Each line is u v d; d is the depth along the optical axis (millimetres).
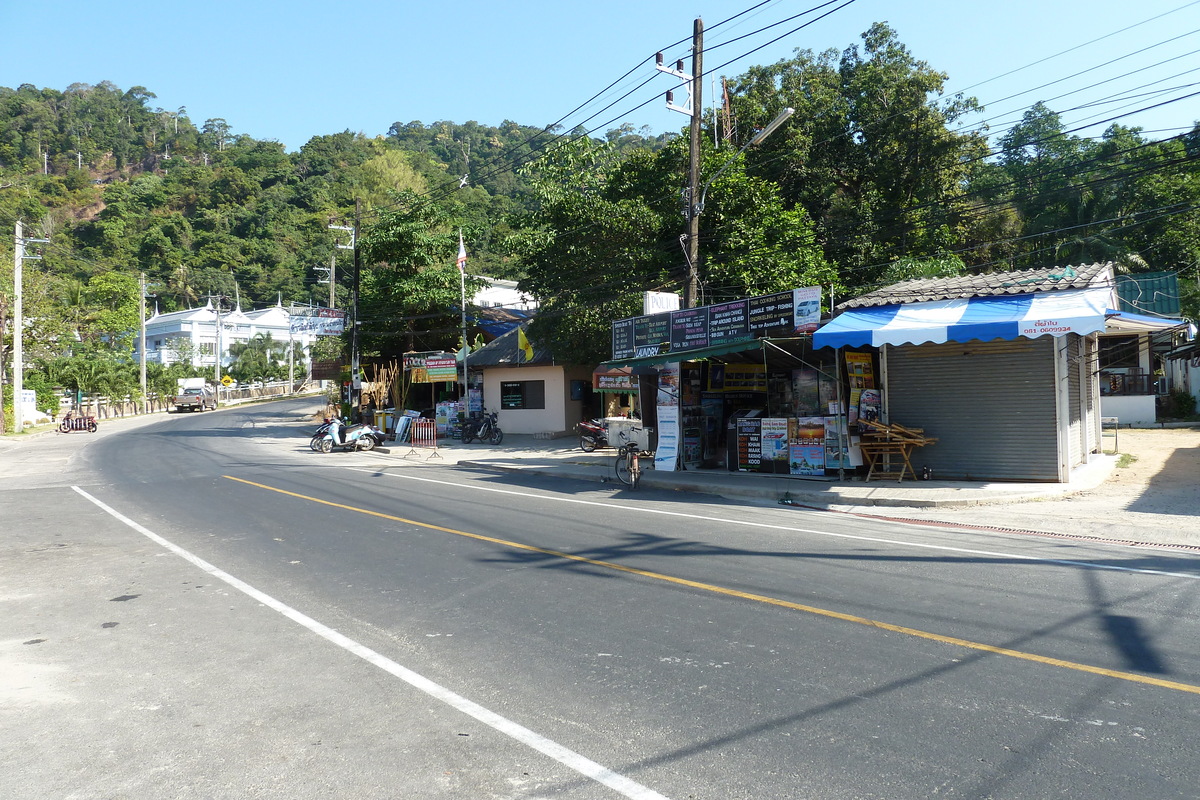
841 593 7070
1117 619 6113
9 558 9852
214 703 4941
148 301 92875
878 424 14281
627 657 5570
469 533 10734
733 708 4621
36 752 4289
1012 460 13867
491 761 4043
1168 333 18812
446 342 36344
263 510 13398
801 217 27281
